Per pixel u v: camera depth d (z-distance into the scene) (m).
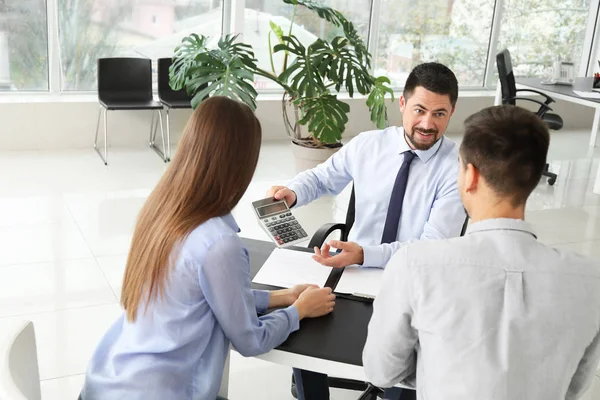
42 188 4.84
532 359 1.18
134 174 5.33
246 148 1.51
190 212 1.50
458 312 1.19
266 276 1.92
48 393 2.59
